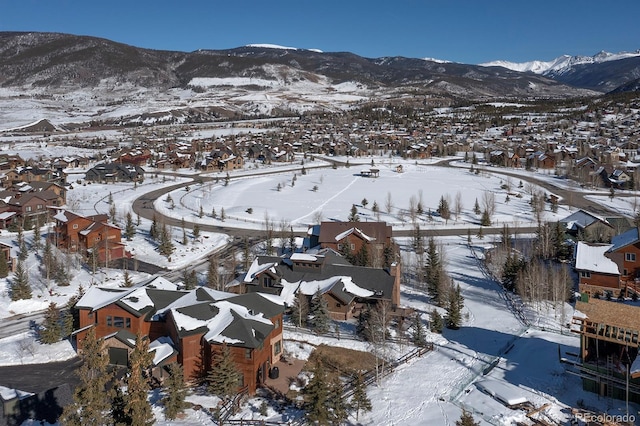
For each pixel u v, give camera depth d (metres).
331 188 143.75
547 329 50.62
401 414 35.75
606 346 39.41
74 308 49.06
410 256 77.81
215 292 48.22
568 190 137.62
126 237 87.94
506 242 80.19
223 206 118.75
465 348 46.81
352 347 47.06
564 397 37.41
